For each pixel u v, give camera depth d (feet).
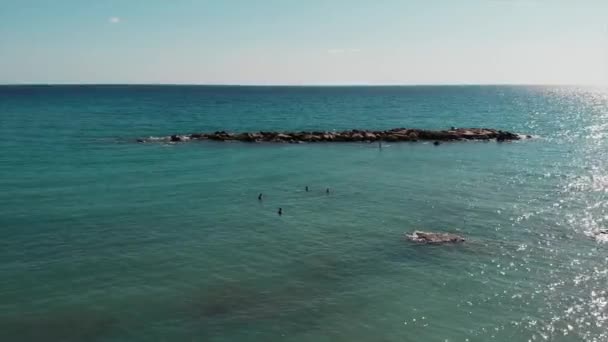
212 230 118.42
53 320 75.05
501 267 96.12
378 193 156.25
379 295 84.28
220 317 76.69
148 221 124.57
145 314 77.25
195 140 272.72
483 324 74.49
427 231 118.01
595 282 89.15
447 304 81.00
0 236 111.34
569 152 239.50
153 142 264.72
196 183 167.94
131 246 106.73
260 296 83.82
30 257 99.60
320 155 231.30
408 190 160.15
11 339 69.82
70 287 86.28
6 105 572.51
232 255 102.32
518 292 85.30
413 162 213.66
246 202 144.36
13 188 156.15
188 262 98.22
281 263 98.27
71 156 217.97
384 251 104.88
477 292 85.35
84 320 75.20
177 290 85.66
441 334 71.61
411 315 77.30
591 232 116.78
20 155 217.36
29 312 77.30
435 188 162.91
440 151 244.83
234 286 87.56
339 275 92.68
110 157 217.36
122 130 324.39
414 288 86.94
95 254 101.65
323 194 154.71
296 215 131.64
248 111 527.40
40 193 150.30
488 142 277.64
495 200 146.61
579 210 135.33
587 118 441.68
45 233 114.01
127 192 153.79
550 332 72.18
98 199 144.56
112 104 627.46
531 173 187.52
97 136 288.71
